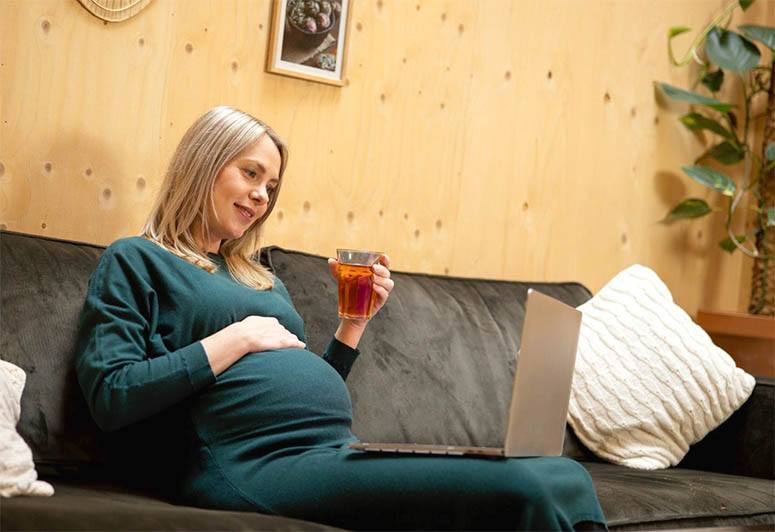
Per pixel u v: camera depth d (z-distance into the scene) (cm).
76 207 263
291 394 200
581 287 338
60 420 206
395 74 326
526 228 367
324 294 263
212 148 224
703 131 419
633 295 312
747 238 432
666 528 234
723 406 297
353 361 241
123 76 269
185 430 202
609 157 389
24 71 253
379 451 185
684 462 309
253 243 239
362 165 321
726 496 255
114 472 216
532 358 187
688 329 307
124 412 193
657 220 408
